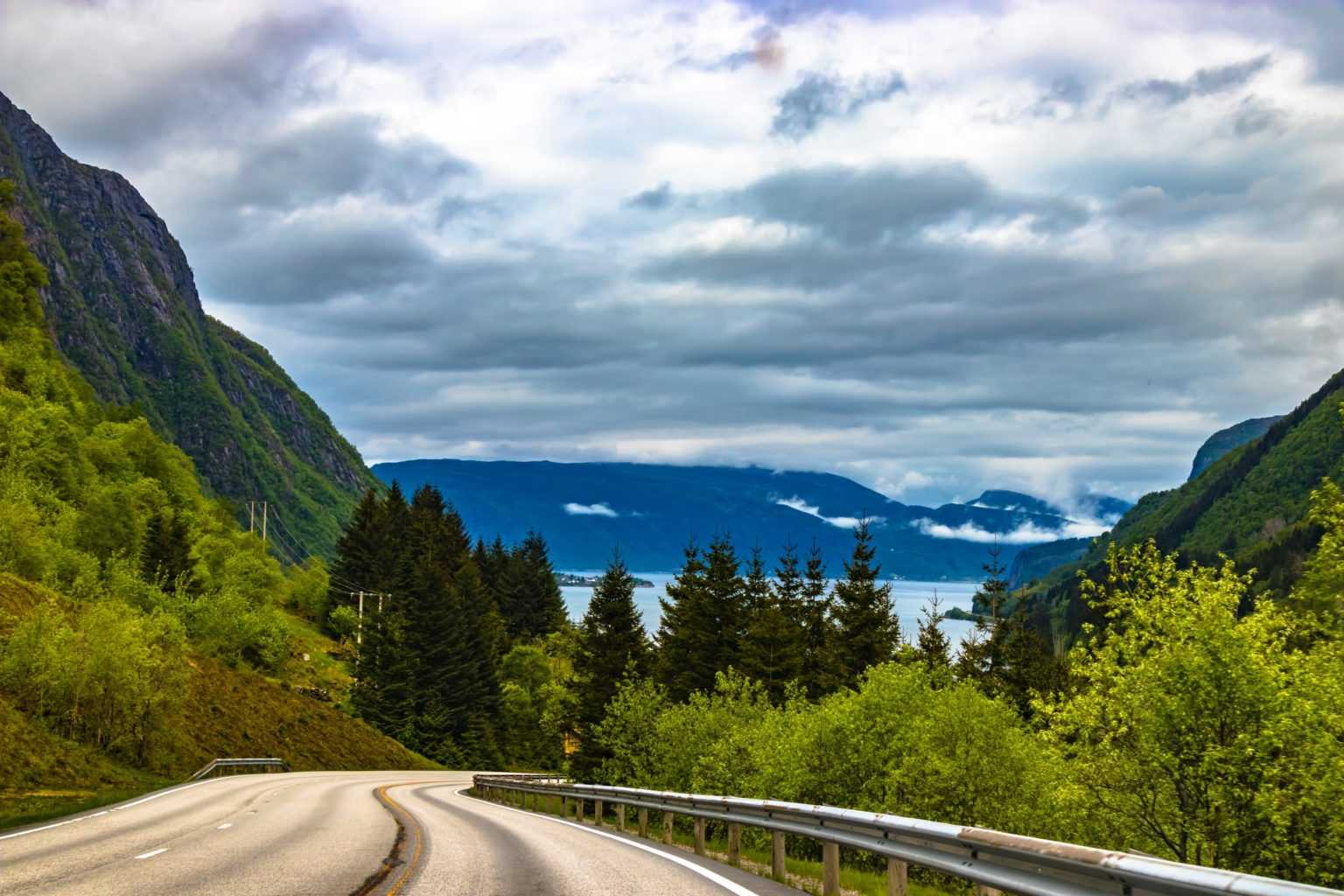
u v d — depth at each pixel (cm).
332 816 2489
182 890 1173
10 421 10525
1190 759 1769
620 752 4900
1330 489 1892
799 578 7025
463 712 10762
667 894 1187
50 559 7200
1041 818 2241
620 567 7225
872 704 2572
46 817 2319
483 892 1192
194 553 11181
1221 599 1806
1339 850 1594
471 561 13500
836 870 1209
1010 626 6531
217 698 7025
